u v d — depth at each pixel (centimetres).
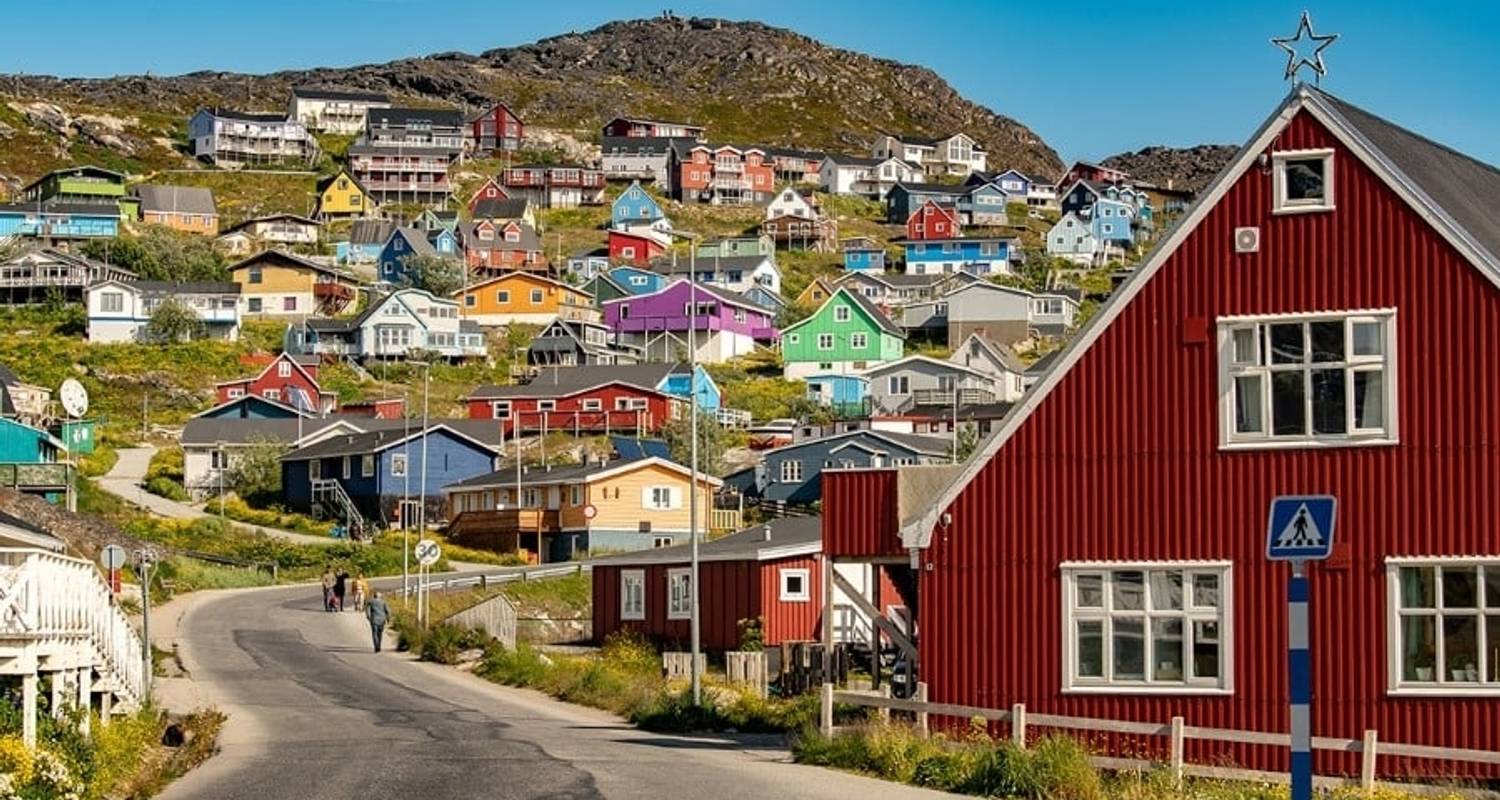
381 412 14000
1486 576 3089
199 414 13262
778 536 6781
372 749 3622
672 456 11819
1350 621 3139
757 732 4059
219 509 11450
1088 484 3309
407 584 8012
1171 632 3259
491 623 6238
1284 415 3209
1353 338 3178
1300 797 2097
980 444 3378
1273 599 3195
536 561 10256
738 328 17250
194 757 3447
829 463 11425
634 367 14050
